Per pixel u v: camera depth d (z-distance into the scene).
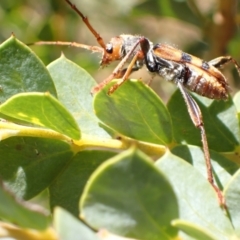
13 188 0.11
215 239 0.09
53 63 0.12
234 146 0.12
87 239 0.08
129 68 0.15
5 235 0.09
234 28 0.19
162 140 0.11
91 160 0.11
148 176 0.09
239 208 0.10
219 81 0.15
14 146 0.11
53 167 0.11
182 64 0.15
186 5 0.20
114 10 0.25
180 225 0.09
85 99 0.12
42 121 0.11
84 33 0.25
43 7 0.23
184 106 0.12
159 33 0.26
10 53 0.11
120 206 0.09
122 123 0.11
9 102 0.10
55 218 0.08
